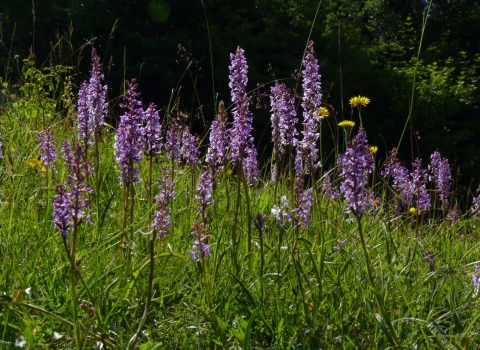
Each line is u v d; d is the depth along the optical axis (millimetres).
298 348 2736
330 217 4184
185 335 2770
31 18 18188
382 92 20625
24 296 2842
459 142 20219
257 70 18719
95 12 18922
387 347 2773
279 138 3730
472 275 3711
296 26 20578
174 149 4449
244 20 19828
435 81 20797
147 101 18688
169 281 3217
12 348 2438
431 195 6340
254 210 4238
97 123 3980
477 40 25688
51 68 7609
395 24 27031
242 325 2762
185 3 19844
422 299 3219
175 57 18578
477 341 2967
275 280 3223
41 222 3541
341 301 3041
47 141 4211
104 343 2473
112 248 3410
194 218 3883
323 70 19297
